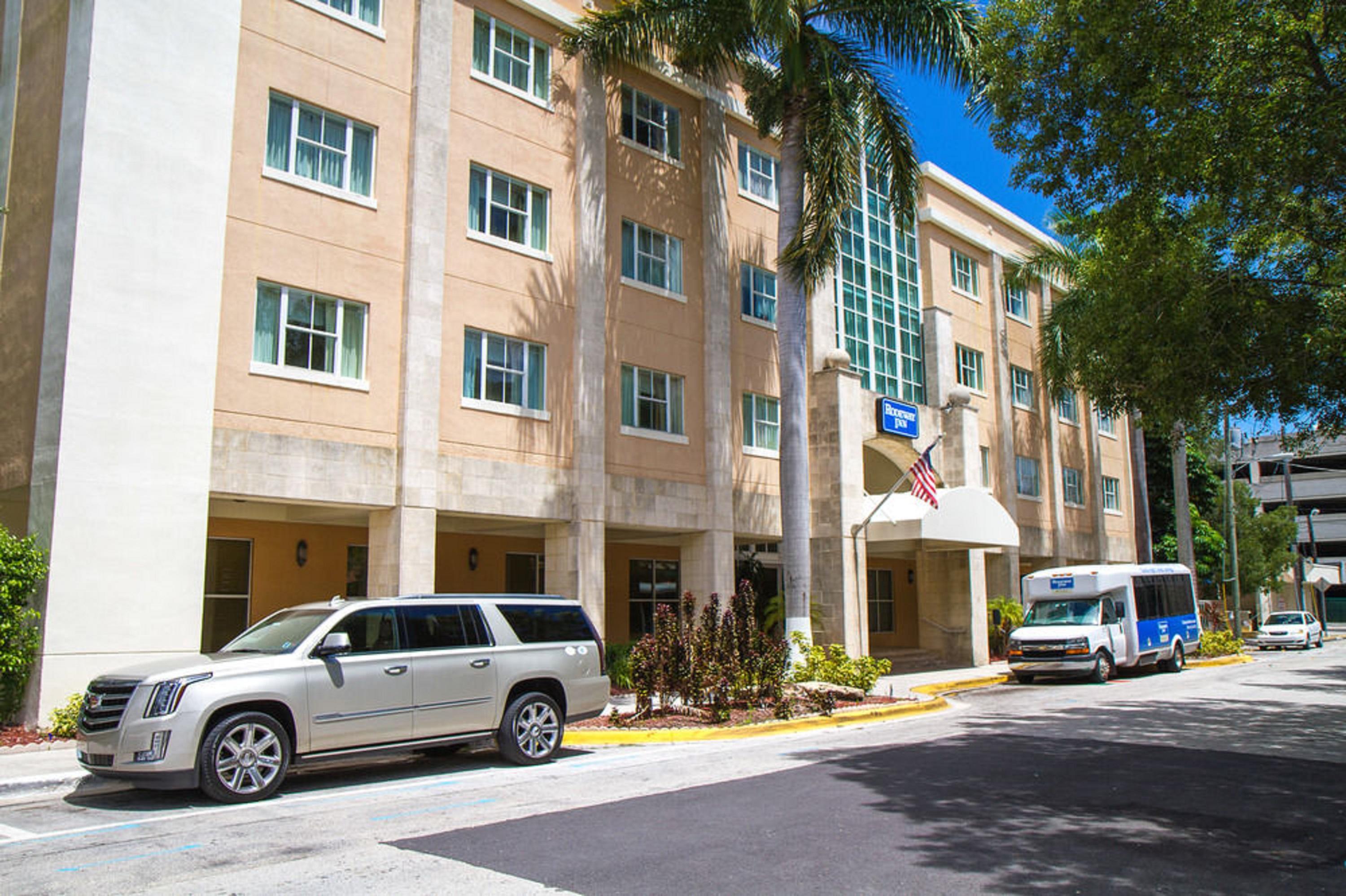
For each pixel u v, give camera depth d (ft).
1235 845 24.77
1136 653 82.17
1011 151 44.68
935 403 99.30
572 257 64.95
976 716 54.60
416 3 58.49
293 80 52.60
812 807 28.78
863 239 94.99
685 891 20.42
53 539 41.63
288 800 30.63
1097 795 31.01
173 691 29.25
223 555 57.11
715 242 75.20
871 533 81.56
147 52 46.37
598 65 65.72
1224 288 38.42
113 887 20.94
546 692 38.83
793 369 66.13
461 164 59.26
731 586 72.38
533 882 21.09
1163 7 37.60
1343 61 36.63
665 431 70.44
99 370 43.45
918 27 64.69
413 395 54.54
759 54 70.08
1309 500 258.57
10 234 48.91
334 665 32.35
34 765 35.04
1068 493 120.98
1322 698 63.67
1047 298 122.42
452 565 68.44
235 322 48.93
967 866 22.39
